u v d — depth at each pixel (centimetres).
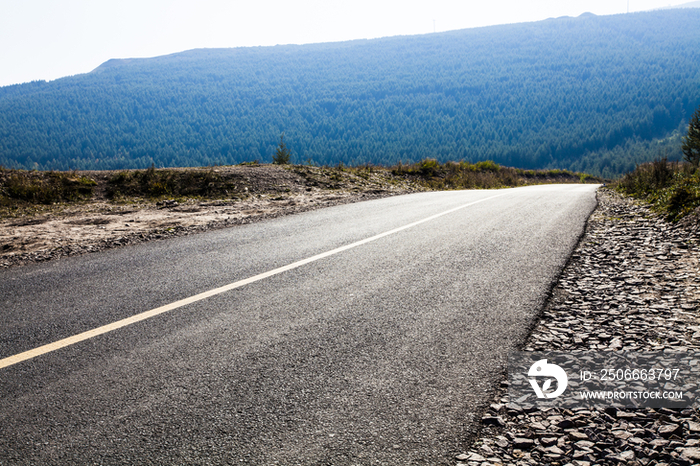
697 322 314
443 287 394
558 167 19438
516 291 382
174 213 959
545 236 613
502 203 1034
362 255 516
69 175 1248
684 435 192
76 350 272
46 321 321
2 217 905
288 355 265
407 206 991
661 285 396
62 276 445
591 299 365
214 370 247
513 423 201
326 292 384
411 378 238
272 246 574
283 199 1204
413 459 175
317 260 495
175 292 387
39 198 1098
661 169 1159
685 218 641
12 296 383
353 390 226
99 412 206
